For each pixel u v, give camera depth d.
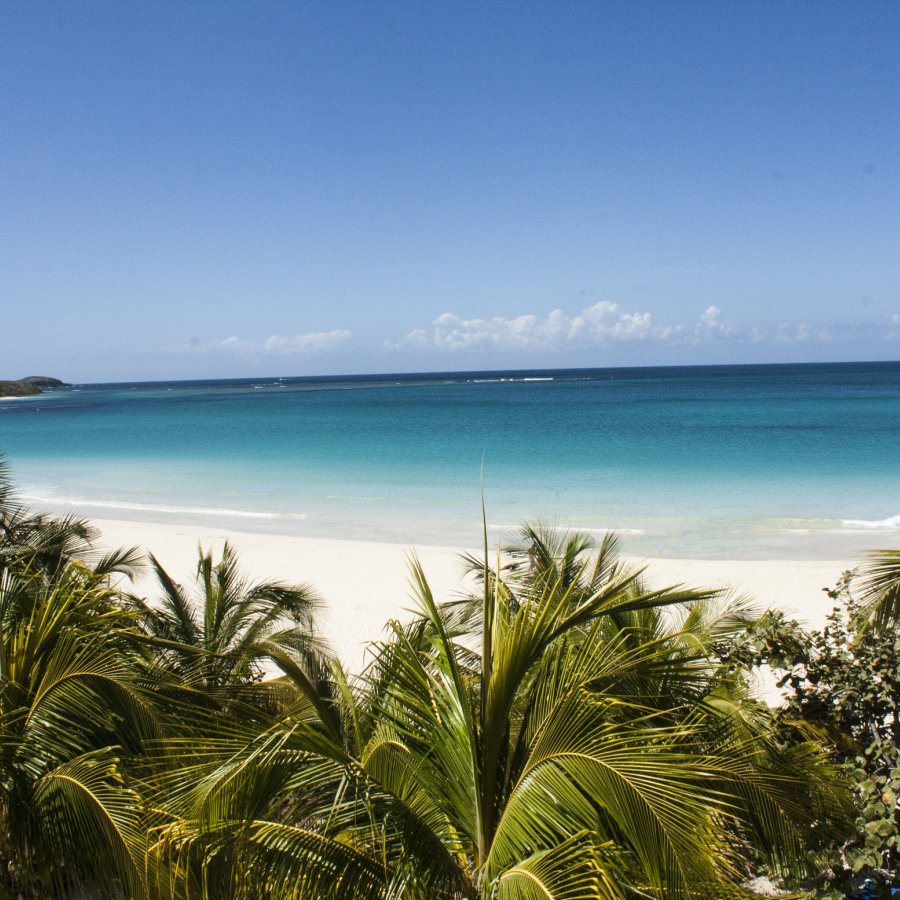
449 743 4.09
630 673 4.18
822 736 5.74
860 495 28.77
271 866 3.42
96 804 4.28
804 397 90.38
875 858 4.45
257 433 62.06
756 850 4.15
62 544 9.95
